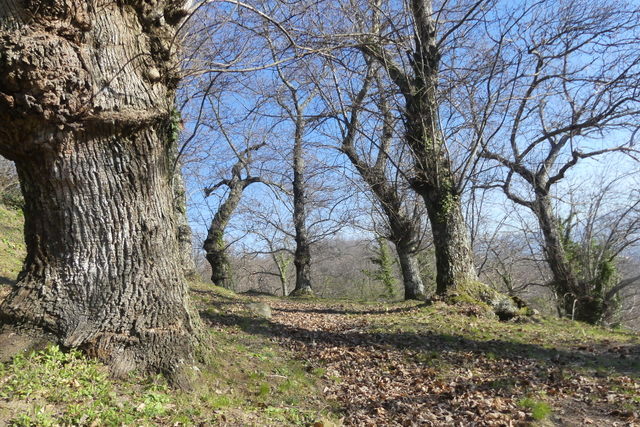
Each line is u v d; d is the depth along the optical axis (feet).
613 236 53.31
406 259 54.65
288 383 17.52
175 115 18.37
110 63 14.15
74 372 13.43
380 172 49.62
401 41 34.88
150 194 15.43
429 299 36.63
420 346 25.14
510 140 49.47
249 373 17.19
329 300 57.41
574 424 15.66
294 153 66.85
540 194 51.29
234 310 32.94
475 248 65.16
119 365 14.24
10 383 12.39
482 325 30.45
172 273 15.90
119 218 14.78
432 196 36.99
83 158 14.28
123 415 12.17
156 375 14.56
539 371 21.20
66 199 14.46
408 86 36.81
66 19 13.41
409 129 37.52
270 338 25.58
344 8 34.68
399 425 15.39
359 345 25.29
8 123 13.50
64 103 13.47
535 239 60.34
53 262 14.60
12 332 14.07
